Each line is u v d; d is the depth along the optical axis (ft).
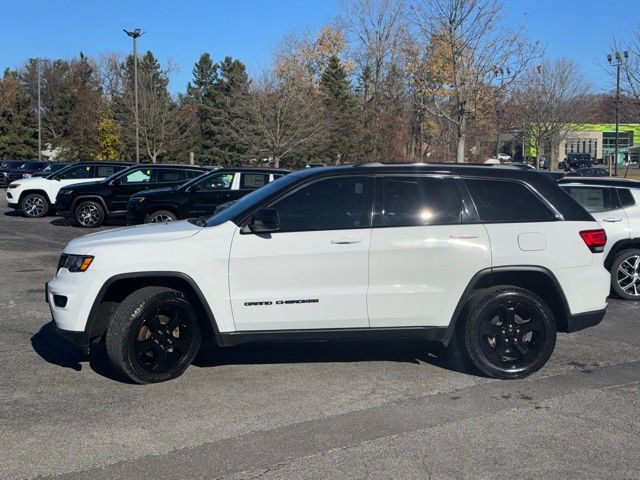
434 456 14.14
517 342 19.17
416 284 18.62
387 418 16.22
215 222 19.19
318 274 18.37
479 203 19.24
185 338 18.66
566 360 21.39
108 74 204.23
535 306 18.97
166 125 155.02
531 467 13.67
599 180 32.73
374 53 158.51
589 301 19.54
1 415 16.16
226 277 18.17
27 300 28.76
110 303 19.01
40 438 14.87
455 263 18.66
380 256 18.45
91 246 18.25
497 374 19.10
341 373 19.63
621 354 22.15
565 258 19.22
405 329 18.79
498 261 18.86
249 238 18.29
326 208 18.79
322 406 16.98
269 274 18.26
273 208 18.70
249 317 18.29
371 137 143.13
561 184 33.12
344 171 19.08
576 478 13.23
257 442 14.76
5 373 19.27
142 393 17.78
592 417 16.42
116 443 14.66
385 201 18.92
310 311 18.38
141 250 17.98
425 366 20.40
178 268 17.98
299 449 14.43
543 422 16.06
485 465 13.74
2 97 205.67
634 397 17.90
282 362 20.62
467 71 59.57
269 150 124.16
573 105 113.19
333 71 160.97
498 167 19.98
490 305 18.80
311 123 128.67
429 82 82.33
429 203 19.04
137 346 17.97
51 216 66.80
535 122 110.01
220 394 17.76
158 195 47.88
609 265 31.81
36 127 207.92
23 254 41.96
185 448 14.44
